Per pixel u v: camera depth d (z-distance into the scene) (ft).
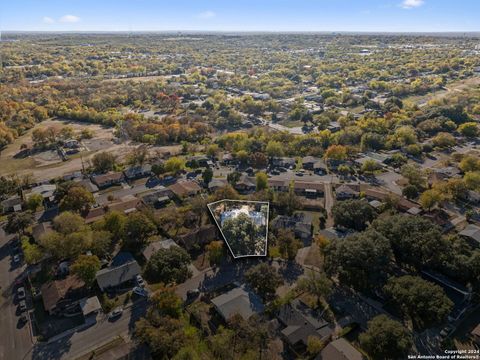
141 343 290.35
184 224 466.29
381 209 490.49
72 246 384.88
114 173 601.62
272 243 428.97
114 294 353.92
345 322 320.50
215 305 326.65
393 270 380.58
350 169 627.05
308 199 534.78
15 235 447.83
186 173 624.59
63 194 515.91
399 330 280.92
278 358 287.89
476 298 345.92
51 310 328.08
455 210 497.87
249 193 552.00
